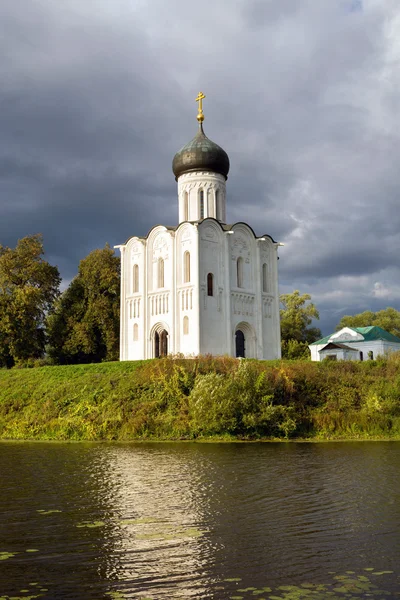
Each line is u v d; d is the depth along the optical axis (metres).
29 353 72.94
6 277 72.62
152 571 13.56
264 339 68.81
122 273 70.75
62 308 79.38
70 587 12.59
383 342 77.44
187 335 62.59
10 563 14.16
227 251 65.19
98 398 46.50
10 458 32.03
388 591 12.25
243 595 12.07
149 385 46.66
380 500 20.84
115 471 27.39
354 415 43.03
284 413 41.69
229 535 16.47
